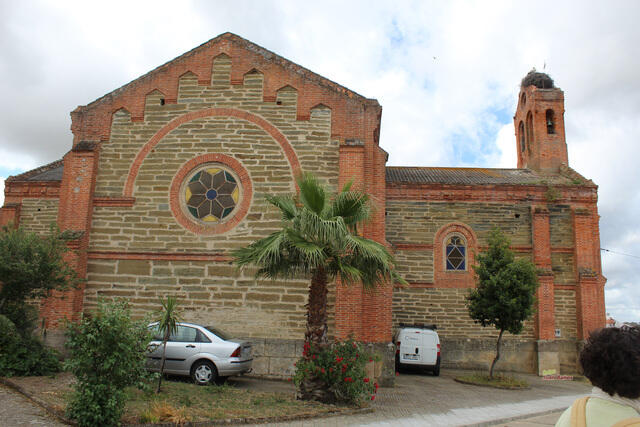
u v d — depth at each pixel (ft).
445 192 73.56
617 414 8.29
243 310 50.24
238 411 33.19
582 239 72.28
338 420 33.45
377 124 55.83
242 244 51.78
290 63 55.62
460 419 35.76
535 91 88.28
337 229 35.27
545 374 67.72
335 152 53.47
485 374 62.44
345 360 38.14
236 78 55.47
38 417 29.19
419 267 71.97
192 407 33.42
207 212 53.06
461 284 71.46
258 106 54.80
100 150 54.80
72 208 52.60
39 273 43.47
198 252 51.65
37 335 46.24
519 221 73.15
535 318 70.33
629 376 8.41
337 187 52.42
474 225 72.90
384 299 49.73
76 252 50.57
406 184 73.67
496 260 59.57
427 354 61.93
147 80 56.08
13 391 35.76
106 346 28.58
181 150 54.34
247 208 52.49
